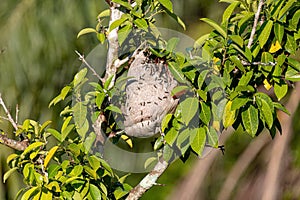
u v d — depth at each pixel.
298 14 8.54
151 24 8.49
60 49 9.84
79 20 9.81
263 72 8.49
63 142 8.59
